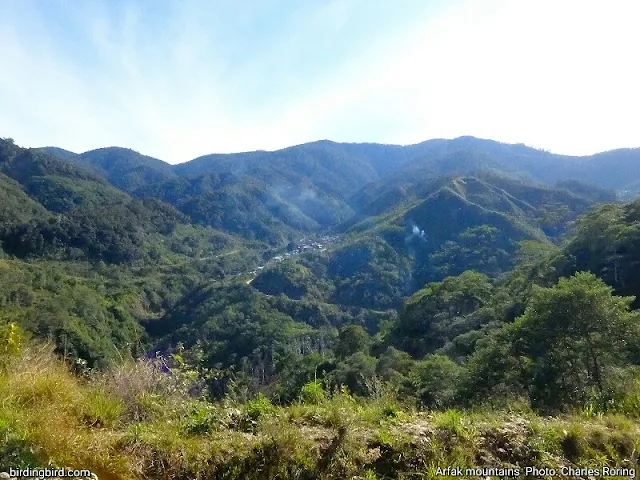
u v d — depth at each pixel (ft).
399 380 44.21
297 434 8.68
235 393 11.37
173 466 7.72
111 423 8.83
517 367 39.93
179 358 11.98
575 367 36.04
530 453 9.43
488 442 9.63
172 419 9.37
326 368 72.59
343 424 9.43
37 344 13.08
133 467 7.48
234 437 8.64
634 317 37.65
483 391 38.24
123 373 10.85
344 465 8.37
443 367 49.34
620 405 12.92
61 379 9.70
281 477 7.91
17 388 8.73
